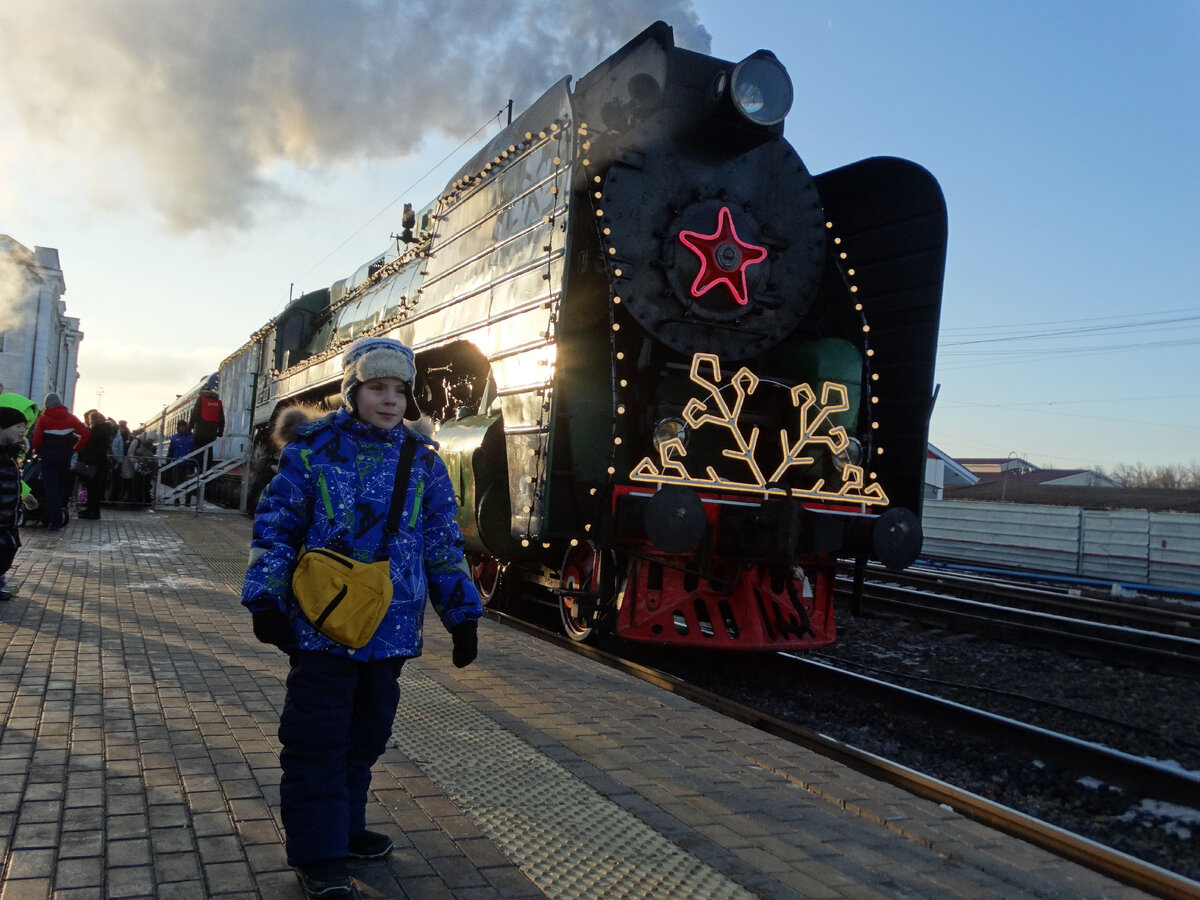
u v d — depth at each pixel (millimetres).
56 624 5496
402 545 2449
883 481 7305
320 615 2242
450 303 8281
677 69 6617
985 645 8172
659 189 6414
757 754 3859
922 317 6988
